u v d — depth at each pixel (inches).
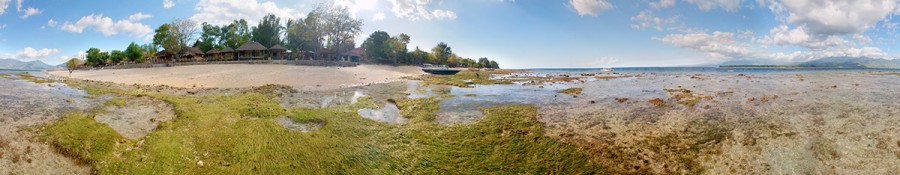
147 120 546.0
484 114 678.5
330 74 1679.4
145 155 394.9
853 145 413.4
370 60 3806.6
